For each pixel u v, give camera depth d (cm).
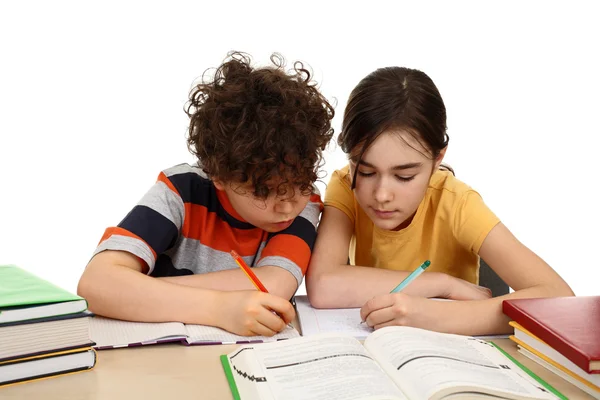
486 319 109
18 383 88
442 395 80
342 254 138
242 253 137
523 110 306
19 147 288
